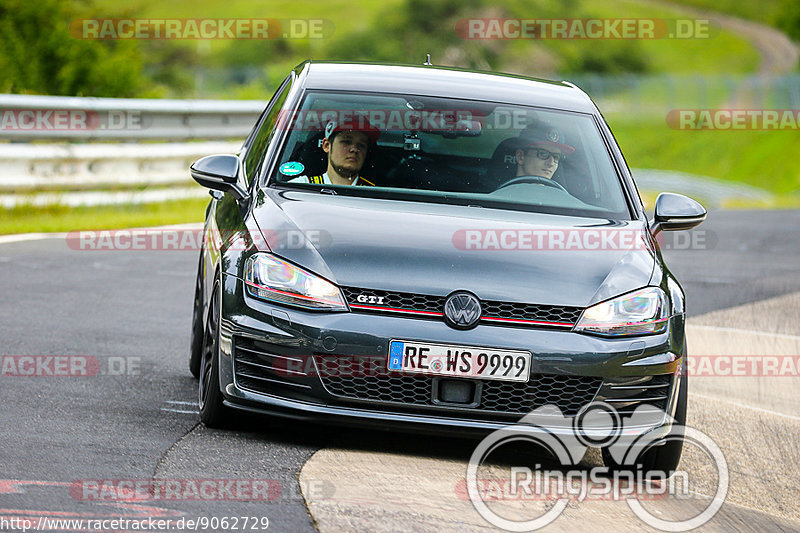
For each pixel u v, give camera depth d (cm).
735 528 1568
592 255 1791
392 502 1452
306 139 2023
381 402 1653
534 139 2062
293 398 1678
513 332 1655
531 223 1850
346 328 1644
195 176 1967
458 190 1958
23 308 2789
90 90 7738
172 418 1845
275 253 1717
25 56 7556
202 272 2188
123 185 5006
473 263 1708
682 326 1783
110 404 1916
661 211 2052
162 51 19300
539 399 1669
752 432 2222
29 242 3938
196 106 5459
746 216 7381
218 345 1738
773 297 3925
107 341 2489
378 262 1691
